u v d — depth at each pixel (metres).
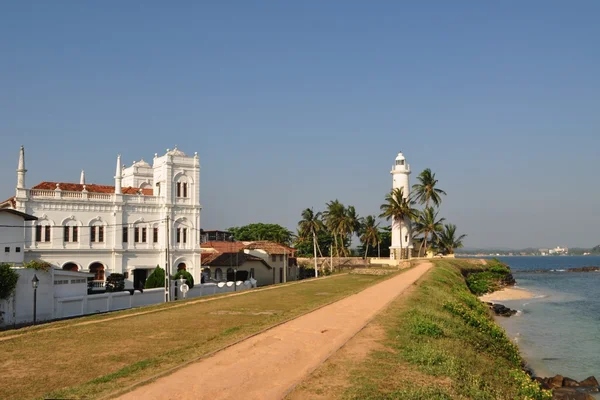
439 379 15.94
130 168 79.31
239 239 135.75
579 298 75.12
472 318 31.33
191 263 67.12
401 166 111.88
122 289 58.56
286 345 20.11
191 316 29.59
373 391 14.16
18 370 17.03
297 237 121.38
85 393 13.91
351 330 23.23
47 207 56.91
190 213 67.56
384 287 45.25
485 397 15.68
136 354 19.30
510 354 27.95
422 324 23.81
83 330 24.59
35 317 35.12
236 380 15.12
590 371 32.00
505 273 103.62
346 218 100.38
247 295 43.00
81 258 58.56
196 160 68.44
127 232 62.66
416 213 101.75
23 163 55.59
